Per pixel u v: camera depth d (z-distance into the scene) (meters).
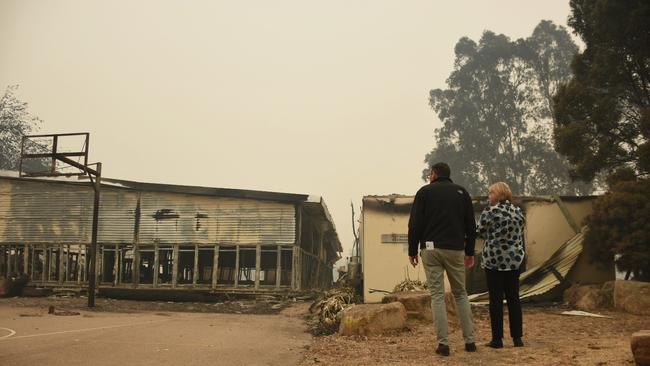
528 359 4.61
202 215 20.77
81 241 21.59
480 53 59.12
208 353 5.27
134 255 20.95
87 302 15.48
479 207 16.58
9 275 21.30
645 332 4.30
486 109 57.69
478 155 55.72
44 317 9.83
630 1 17.62
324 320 9.17
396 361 4.73
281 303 16.92
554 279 14.57
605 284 12.26
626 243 13.33
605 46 18.81
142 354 5.04
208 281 22.14
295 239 19.97
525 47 57.38
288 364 4.84
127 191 21.52
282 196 20.06
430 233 5.10
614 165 18.30
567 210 16.14
